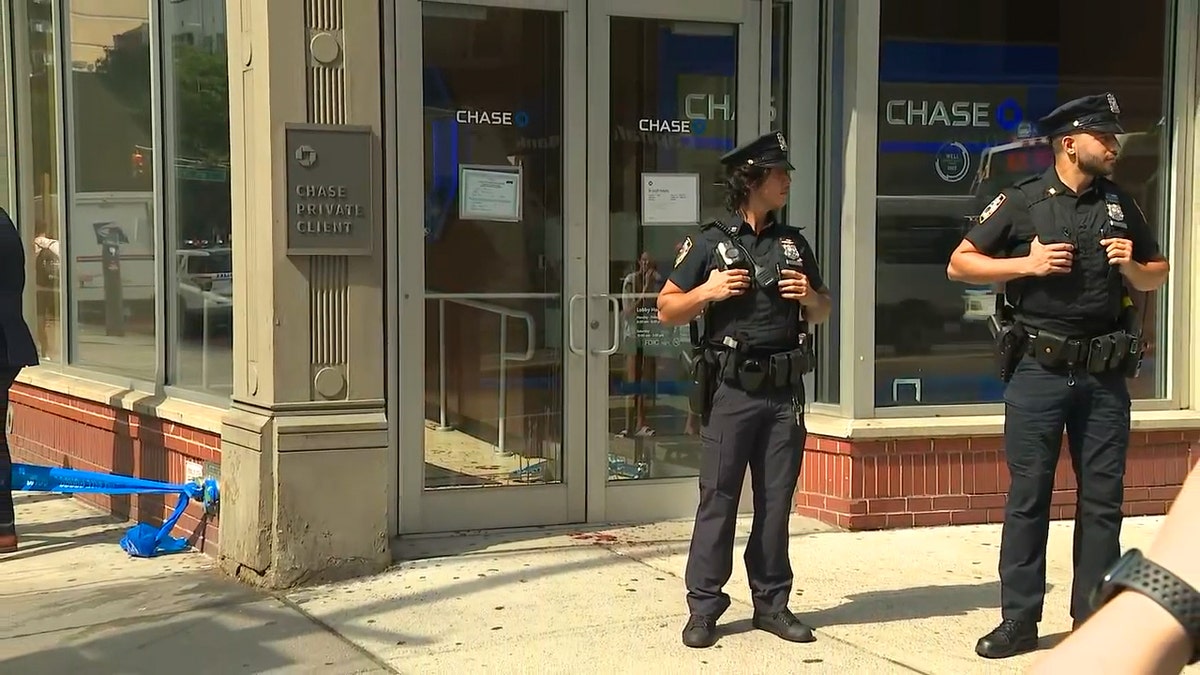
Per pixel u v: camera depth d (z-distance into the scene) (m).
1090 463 4.13
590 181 5.85
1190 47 6.29
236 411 5.16
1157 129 6.37
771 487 4.30
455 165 5.64
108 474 6.25
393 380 5.55
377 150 4.97
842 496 5.91
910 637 4.40
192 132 5.79
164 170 6.09
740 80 6.05
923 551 5.57
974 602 4.83
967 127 6.02
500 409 5.79
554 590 4.91
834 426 5.93
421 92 5.53
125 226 6.64
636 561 5.34
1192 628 1.43
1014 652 4.21
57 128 7.49
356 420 4.99
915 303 5.98
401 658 4.16
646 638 4.36
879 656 4.19
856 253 5.86
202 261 5.75
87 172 7.15
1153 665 1.42
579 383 5.89
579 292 5.85
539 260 5.82
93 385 6.95
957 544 5.68
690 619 4.36
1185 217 6.33
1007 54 6.07
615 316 5.95
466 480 5.75
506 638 4.36
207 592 4.93
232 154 5.09
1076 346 4.04
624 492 6.00
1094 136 4.01
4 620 4.63
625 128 5.92
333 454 4.97
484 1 5.59
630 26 5.89
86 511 6.67
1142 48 6.32
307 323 4.90
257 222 4.89
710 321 4.27
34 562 5.52
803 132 6.16
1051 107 6.17
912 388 6.00
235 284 5.12
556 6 5.73
